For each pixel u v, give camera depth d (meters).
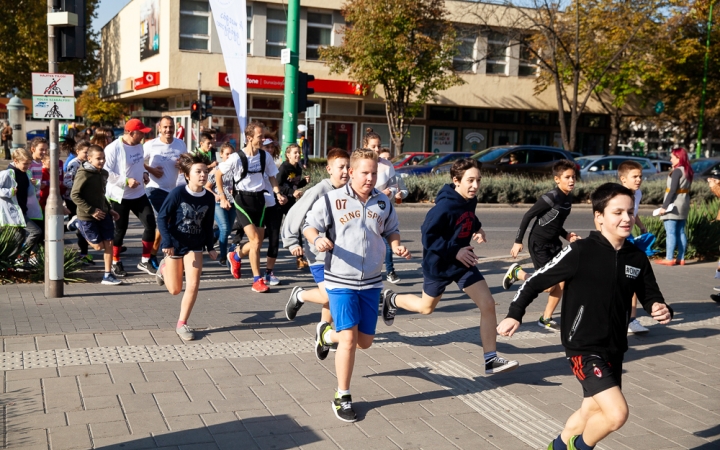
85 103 51.28
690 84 35.03
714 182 8.68
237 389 4.95
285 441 4.13
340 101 34.81
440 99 35.69
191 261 6.05
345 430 4.32
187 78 31.31
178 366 5.37
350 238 4.54
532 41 33.72
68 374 5.07
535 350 6.20
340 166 5.75
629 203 3.52
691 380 5.54
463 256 5.25
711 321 7.37
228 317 6.95
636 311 7.11
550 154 23.25
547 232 6.66
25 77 39.91
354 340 4.52
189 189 5.98
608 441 4.33
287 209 9.98
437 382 5.27
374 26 27.92
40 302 7.27
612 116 40.62
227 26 12.67
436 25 29.12
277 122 33.62
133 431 4.16
